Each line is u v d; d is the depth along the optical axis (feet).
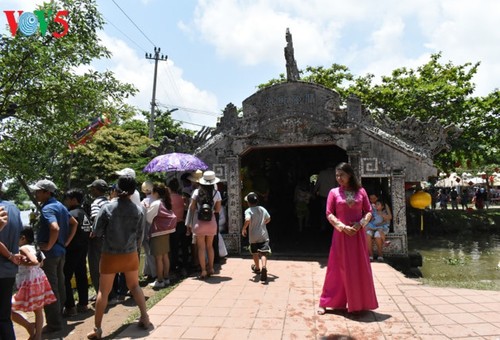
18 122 33.73
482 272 38.91
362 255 17.98
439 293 21.36
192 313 18.95
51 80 31.65
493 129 61.98
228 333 16.49
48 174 46.52
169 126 103.71
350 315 18.11
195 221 25.05
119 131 57.82
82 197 21.88
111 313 20.34
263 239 25.26
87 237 21.26
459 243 57.57
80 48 34.37
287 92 32.48
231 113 33.68
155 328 17.16
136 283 17.17
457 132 31.94
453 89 60.18
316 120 31.96
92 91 34.32
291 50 33.14
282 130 32.48
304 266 28.45
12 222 13.94
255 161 46.24
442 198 93.30
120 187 16.67
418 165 30.73
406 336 15.58
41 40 32.99
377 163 31.19
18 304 15.72
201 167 29.50
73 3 34.04
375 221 30.45
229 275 25.89
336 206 18.35
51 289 16.99
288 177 54.65
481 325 16.43
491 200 117.29
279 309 19.29
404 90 63.57
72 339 17.19
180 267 27.22
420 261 31.07
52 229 16.83
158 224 23.91
